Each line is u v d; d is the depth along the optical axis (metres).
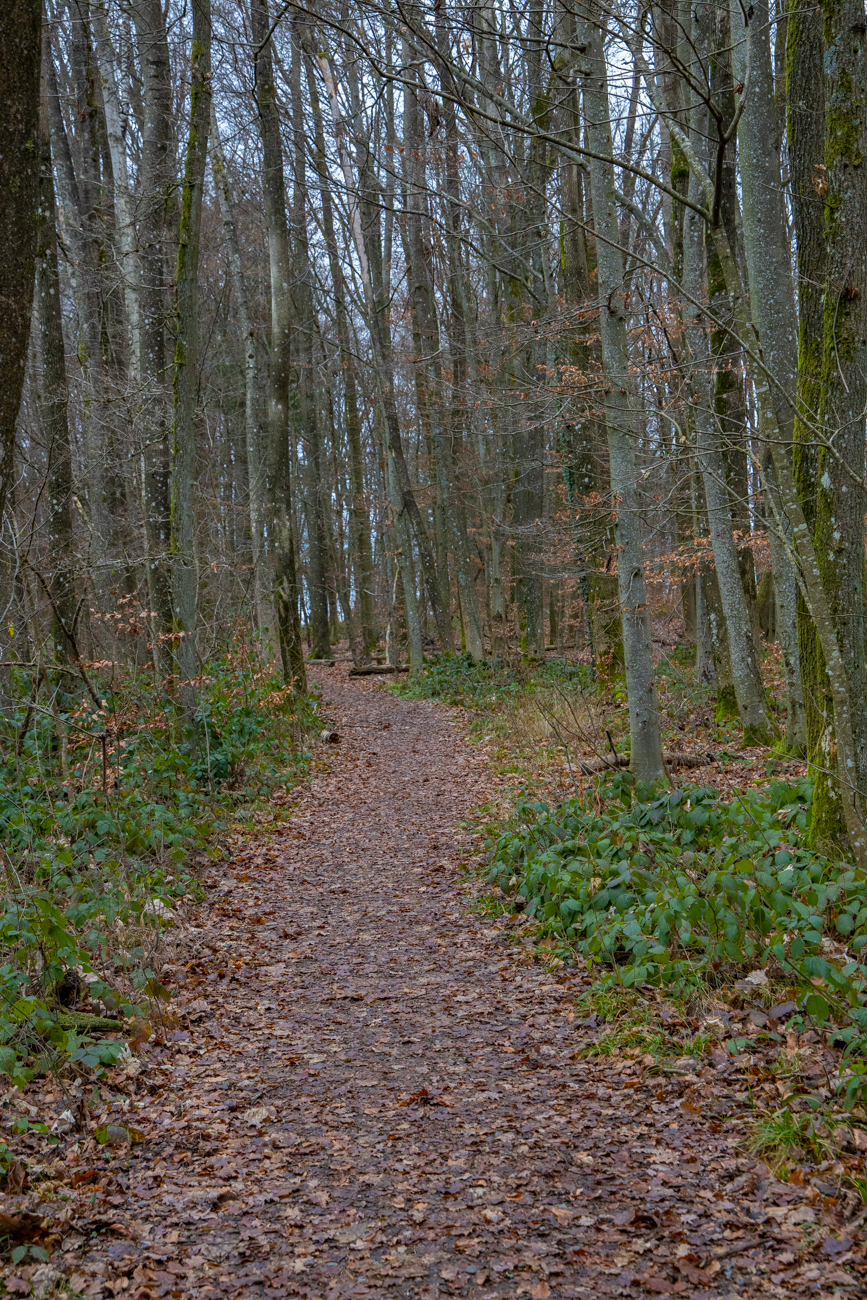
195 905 7.45
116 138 14.98
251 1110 4.24
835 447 5.57
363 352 29.05
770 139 8.57
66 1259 3.08
